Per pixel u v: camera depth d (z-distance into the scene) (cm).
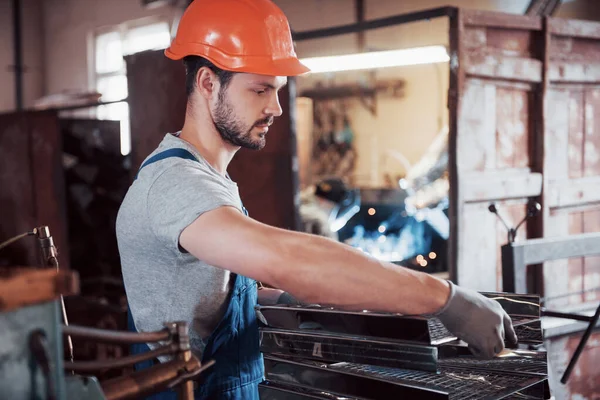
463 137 308
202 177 125
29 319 76
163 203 123
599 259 352
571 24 338
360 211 551
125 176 579
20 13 1048
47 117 540
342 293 108
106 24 977
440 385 117
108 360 95
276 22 145
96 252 564
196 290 137
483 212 318
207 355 141
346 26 355
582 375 300
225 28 141
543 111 332
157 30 912
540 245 265
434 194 521
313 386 121
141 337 97
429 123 661
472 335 111
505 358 124
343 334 117
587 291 328
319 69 397
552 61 337
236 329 145
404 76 676
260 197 384
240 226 112
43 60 1080
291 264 107
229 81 140
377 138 705
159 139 398
